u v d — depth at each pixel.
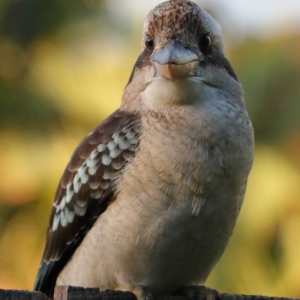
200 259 9.03
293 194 13.46
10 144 13.62
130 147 9.03
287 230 13.55
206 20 9.45
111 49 14.33
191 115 8.88
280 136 13.69
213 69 9.23
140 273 8.88
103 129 9.48
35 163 13.45
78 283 9.26
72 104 13.61
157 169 8.71
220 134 8.87
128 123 9.16
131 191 8.77
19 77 14.03
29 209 13.61
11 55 14.07
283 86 13.64
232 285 13.18
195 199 8.71
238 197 9.03
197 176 8.70
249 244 13.32
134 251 8.77
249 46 14.08
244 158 9.02
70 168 9.69
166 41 9.20
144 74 9.36
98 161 9.27
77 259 9.35
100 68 14.06
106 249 8.89
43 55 14.12
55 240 9.77
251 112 13.57
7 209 13.61
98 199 9.27
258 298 8.71
